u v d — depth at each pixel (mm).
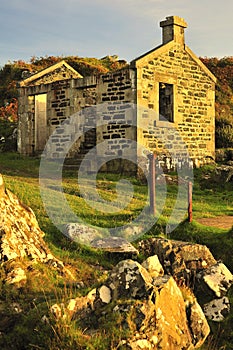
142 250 9805
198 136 24078
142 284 6133
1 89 38500
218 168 20484
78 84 22906
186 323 6203
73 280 8195
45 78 26328
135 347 5562
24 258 8156
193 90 23906
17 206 9227
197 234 11141
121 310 5926
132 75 21219
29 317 6207
